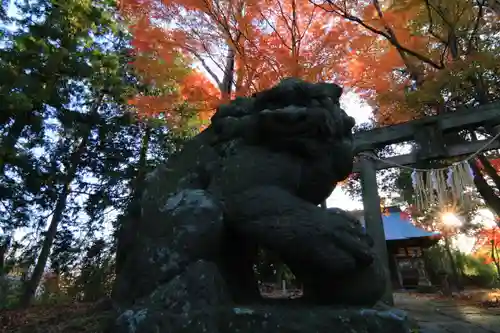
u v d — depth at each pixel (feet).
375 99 24.82
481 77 23.66
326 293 6.49
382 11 23.65
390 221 62.59
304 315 5.62
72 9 24.26
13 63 21.01
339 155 7.68
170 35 22.27
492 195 26.96
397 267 59.62
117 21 27.17
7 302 26.43
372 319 5.57
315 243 6.13
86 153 32.30
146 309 5.58
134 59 24.57
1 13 26.05
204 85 24.21
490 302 28.99
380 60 23.43
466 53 22.80
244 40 22.40
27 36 21.97
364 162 22.22
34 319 10.39
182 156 8.30
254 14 21.88
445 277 45.73
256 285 7.73
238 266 7.54
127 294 6.60
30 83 20.81
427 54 24.12
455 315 20.93
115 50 30.83
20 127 22.43
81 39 25.17
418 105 22.95
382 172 46.11
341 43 22.20
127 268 6.95
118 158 32.53
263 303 6.68
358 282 6.27
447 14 22.18
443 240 61.31
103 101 33.12
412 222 55.01
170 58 22.33
